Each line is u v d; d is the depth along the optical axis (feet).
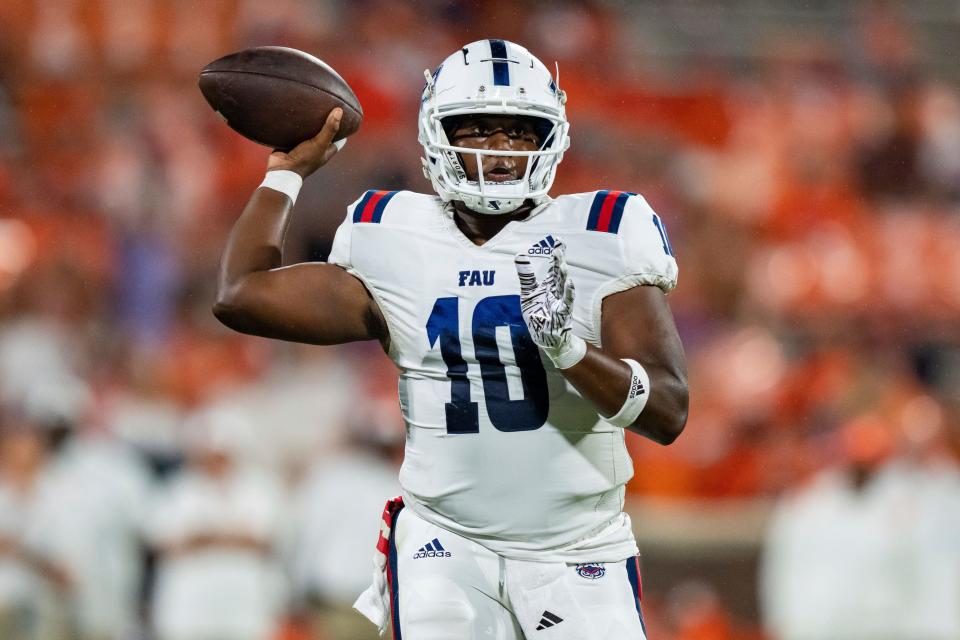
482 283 30.32
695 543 75.25
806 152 123.85
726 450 84.48
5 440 69.15
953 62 140.15
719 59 133.39
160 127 110.11
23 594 66.74
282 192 32.45
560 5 125.39
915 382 95.86
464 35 121.19
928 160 127.44
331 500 69.31
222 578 68.03
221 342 88.94
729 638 74.64
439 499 30.55
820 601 71.10
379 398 82.28
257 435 80.74
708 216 114.52
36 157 110.22
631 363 28.55
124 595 69.46
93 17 118.42
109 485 69.72
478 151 30.50
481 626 30.14
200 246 101.30
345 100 33.12
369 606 32.37
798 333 106.93
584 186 114.32
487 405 30.17
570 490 30.19
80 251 99.25
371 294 31.50
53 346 88.33
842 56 136.36
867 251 113.29
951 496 71.67
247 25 118.93
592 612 30.04
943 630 70.08
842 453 75.25
